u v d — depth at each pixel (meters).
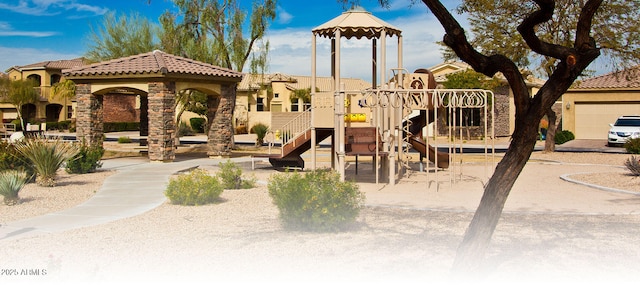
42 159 14.80
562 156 25.50
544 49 6.18
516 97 6.15
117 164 21.22
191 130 52.53
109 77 22.16
